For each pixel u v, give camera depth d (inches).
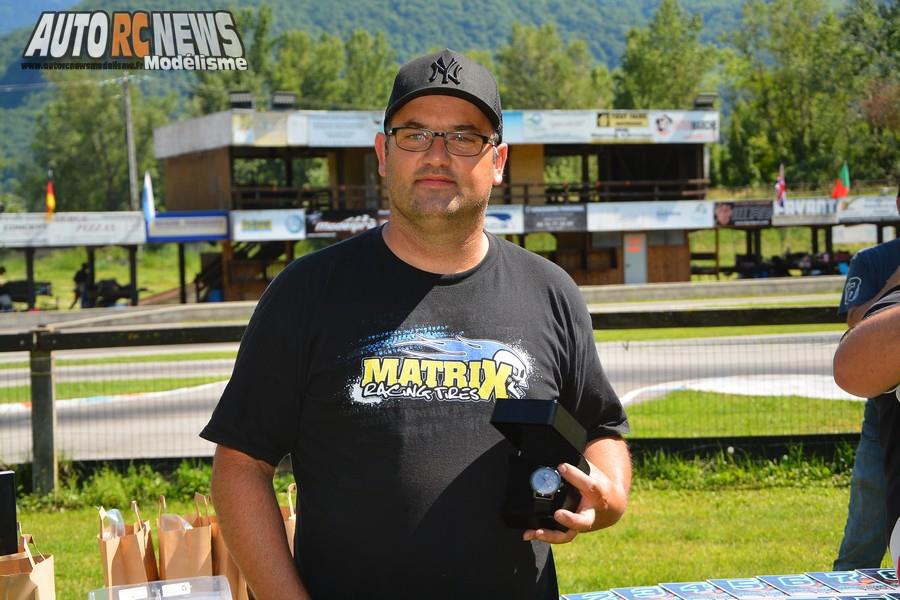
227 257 1475.1
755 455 295.9
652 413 397.1
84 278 1453.0
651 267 1656.0
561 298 102.3
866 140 2893.7
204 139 1531.7
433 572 92.4
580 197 1717.5
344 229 1491.1
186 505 278.2
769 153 3110.2
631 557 227.6
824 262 1689.2
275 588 93.0
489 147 97.3
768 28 3112.7
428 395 93.6
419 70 96.7
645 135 1627.7
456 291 96.9
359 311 95.6
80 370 637.9
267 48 4357.8
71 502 280.4
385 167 100.2
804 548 232.2
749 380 500.1
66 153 3577.8
